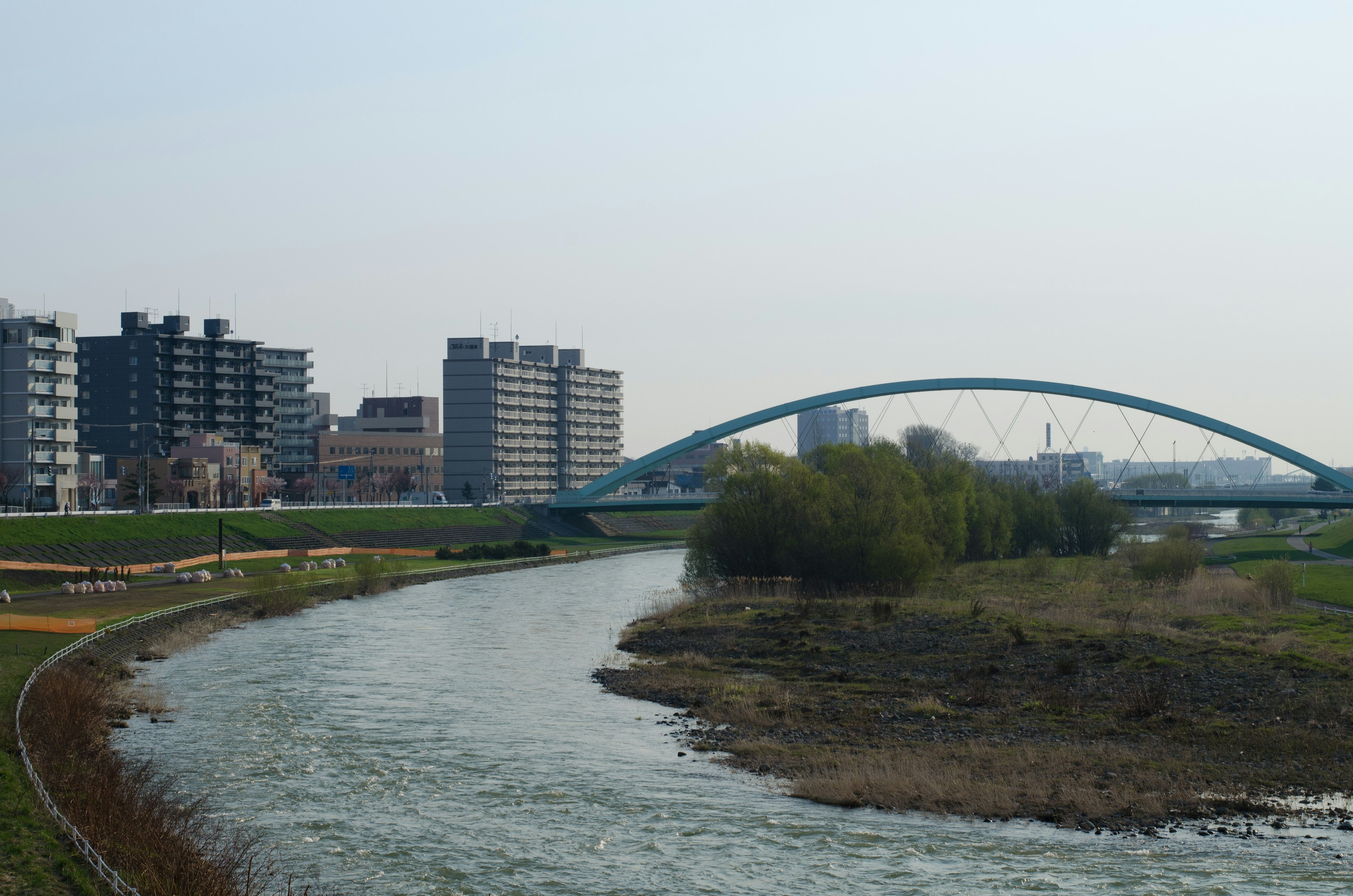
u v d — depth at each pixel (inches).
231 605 3474.4
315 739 1807.3
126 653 2581.2
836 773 1563.7
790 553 3678.6
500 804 1465.3
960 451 7790.4
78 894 992.9
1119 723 1792.6
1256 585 3218.5
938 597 3412.9
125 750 1713.8
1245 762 1576.0
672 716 1975.9
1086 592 3489.2
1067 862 1235.2
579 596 4175.7
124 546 4726.9
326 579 4242.1
